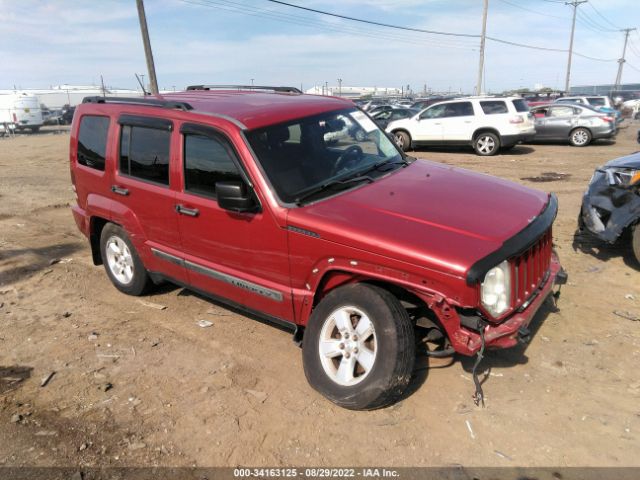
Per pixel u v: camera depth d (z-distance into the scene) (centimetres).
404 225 335
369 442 321
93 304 541
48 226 856
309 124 430
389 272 325
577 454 302
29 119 3375
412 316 365
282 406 359
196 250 441
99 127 528
